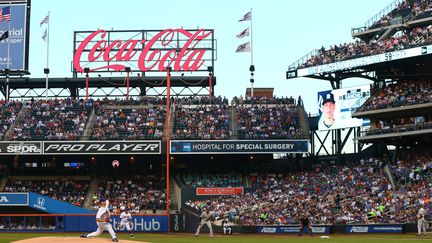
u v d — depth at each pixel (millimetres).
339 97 72125
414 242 36062
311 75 71875
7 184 71750
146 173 74500
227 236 49875
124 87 82562
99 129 72562
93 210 63812
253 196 66500
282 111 75438
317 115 77062
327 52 70250
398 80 68688
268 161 76188
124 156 75688
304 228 55750
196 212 60906
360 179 63469
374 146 69062
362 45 67438
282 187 67688
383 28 68750
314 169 71500
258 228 57625
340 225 54469
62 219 63312
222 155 75688
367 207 56719
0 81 80625
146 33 81125
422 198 54750
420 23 66125
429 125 60375
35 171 73938
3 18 80312
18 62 79875
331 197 61438
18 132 72375
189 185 70000
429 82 64375
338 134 72500
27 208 68625
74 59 80812
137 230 61781
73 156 75625
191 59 80688
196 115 75312
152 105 78375
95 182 72562
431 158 61562
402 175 60531
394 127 63438
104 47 80875
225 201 66000
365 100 69438
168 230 61594
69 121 74562
